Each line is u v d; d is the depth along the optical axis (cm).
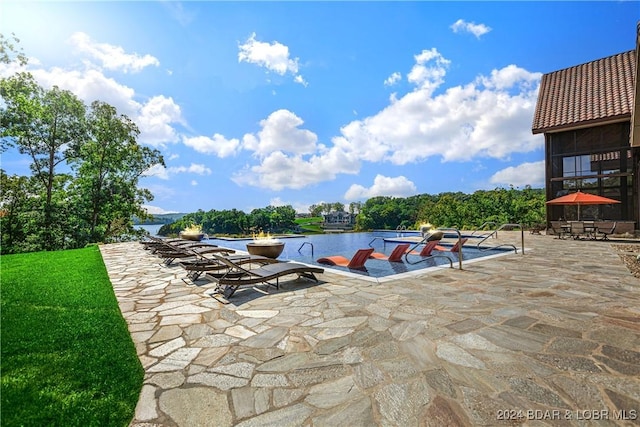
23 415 186
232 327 339
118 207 2334
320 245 1558
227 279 464
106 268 747
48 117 1941
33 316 360
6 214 1814
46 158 2023
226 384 225
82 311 386
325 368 245
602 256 811
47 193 2044
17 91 1859
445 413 189
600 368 237
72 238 1950
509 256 822
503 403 197
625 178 1449
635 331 307
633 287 483
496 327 323
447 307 392
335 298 444
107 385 222
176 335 318
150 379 232
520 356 259
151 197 2545
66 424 180
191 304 431
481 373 233
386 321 346
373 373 236
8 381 220
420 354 265
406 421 182
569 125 1512
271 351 277
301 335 313
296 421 184
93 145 2183
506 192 3030
